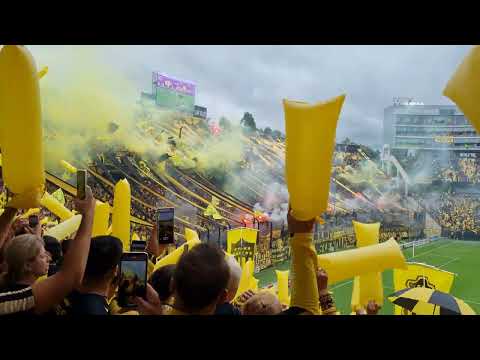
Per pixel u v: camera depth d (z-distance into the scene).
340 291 13.90
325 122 1.04
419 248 24.28
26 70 1.14
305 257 1.15
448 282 3.12
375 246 2.17
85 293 1.46
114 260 1.49
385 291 13.54
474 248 24.22
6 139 1.22
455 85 0.99
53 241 2.55
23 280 1.53
